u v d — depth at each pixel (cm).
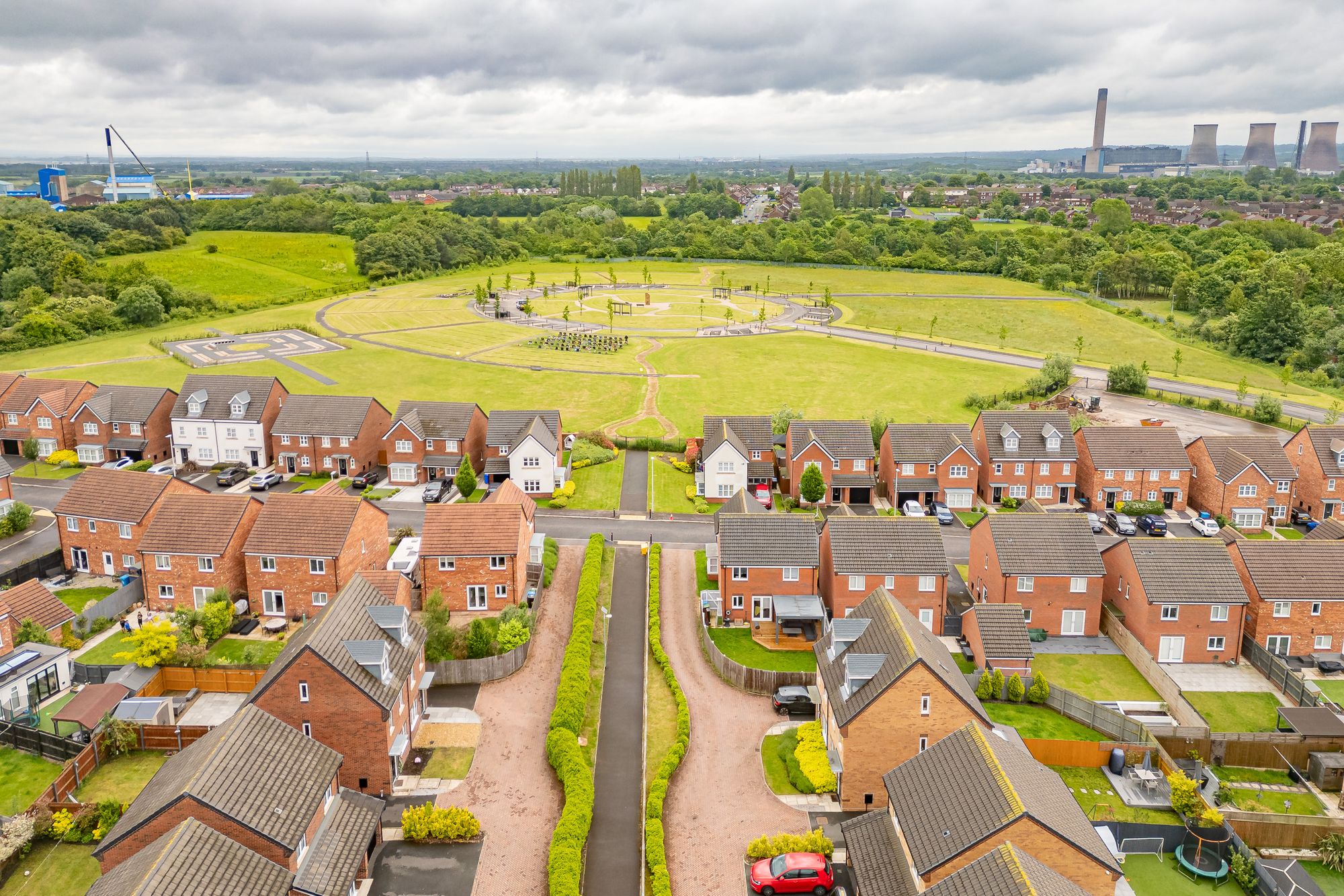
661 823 4784
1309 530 9450
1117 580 7369
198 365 15850
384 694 5138
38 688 5981
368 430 10906
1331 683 6569
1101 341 19325
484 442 11200
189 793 3916
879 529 7219
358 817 4584
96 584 7906
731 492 9938
